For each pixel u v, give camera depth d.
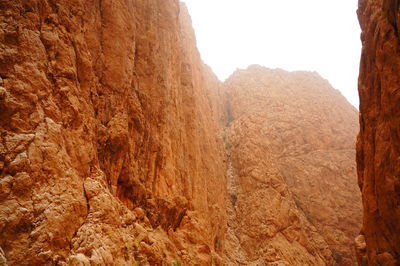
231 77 54.75
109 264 7.94
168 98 17.62
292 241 29.06
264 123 42.78
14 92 7.25
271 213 29.89
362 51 12.62
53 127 7.92
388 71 9.64
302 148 40.69
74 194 7.94
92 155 9.51
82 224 7.93
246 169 33.97
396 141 9.38
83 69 10.25
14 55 7.53
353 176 38.06
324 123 43.78
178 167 17.62
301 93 48.09
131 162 12.48
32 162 7.01
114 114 11.84
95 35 11.52
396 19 9.12
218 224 24.88
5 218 6.07
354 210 35.25
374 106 11.35
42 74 8.14
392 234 10.30
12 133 6.93
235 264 25.12
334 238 33.19
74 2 10.47
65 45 9.39
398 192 9.51
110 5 12.62
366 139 12.04
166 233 14.41
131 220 10.54
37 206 6.73
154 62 16.47
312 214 35.19
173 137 17.75
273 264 25.77
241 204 31.77
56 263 6.61
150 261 10.19
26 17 8.17
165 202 14.55
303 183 37.25
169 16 20.33
